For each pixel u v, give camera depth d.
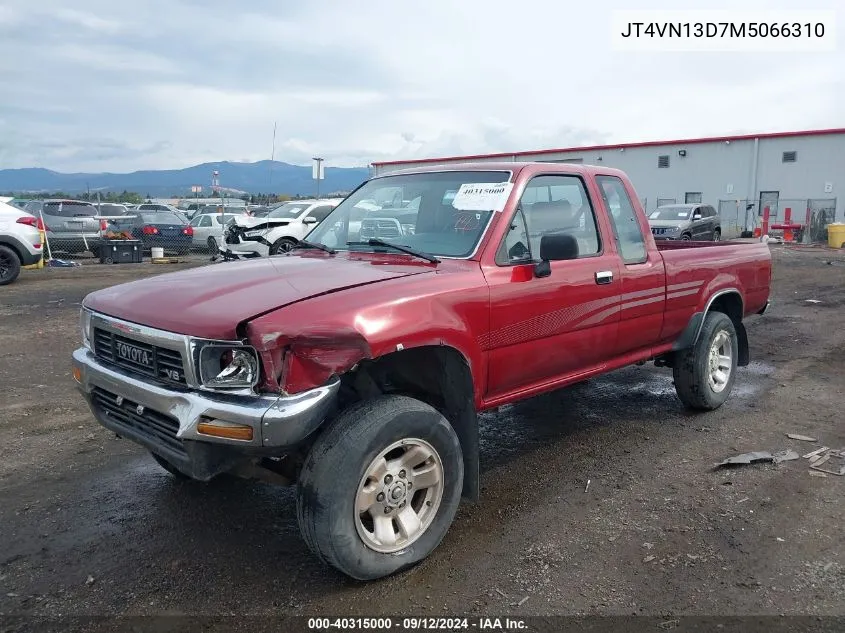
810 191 32.03
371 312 3.03
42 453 4.76
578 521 3.76
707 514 3.81
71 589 3.13
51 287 12.97
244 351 2.84
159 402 3.00
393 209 4.34
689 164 35.22
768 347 8.27
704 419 5.50
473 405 3.54
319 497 2.89
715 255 5.48
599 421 5.48
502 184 3.96
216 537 3.60
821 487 4.13
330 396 2.90
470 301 3.49
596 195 4.49
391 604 3.01
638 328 4.74
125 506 3.96
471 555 3.41
